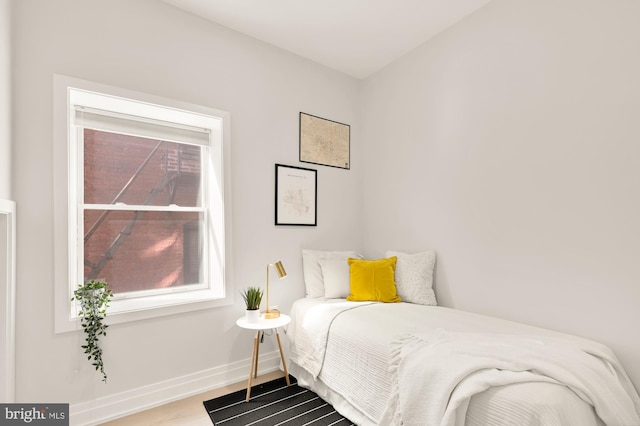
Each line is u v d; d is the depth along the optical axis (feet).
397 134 10.30
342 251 10.72
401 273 9.14
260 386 8.13
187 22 8.00
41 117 6.17
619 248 5.85
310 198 10.12
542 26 6.93
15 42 5.96
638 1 5.69
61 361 6.26
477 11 8.14
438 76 9.08
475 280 8.12
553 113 6.75
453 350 5.20
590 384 4.41
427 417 4.72
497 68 7.73
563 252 6.57
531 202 7.08
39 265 6.08
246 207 8.82
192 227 8.78
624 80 5.83
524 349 5.15
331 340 7.26
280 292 9.40
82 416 6.42
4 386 5.49
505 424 4.10
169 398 7.39
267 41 9.33
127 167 7.93
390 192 10.52
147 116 8.02
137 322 7.11
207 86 8.23
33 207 6.05
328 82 10.75
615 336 5.86
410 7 8.00
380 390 5.95
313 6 7.90
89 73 6.70
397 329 6.51
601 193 6.07
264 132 9.23
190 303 7.73
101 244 7.53
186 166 8.75
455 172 8.64
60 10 6.45
